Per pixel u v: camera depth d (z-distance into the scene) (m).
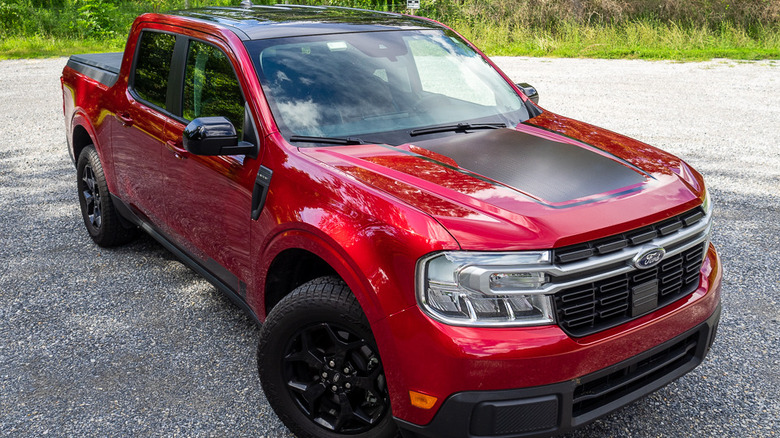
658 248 2.49
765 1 17.34
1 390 3.41
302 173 2.84
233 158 3.24
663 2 18.25
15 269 4.89
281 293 3.15
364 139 3.16
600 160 2.91
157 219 4.17
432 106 3.51
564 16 18.69
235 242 3.29
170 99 3.93
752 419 3.09
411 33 4.02
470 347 2.23
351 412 2.74
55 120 10.15
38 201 6.44
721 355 3.64
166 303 4.36
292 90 3.29
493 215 2.38
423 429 2.40
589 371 2.35
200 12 4.28
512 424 2.30
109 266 4.95
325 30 3.79
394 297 2.36
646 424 3.08
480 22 19.17
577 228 2.34
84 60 5.49
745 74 13.11
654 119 9.43
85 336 3.95
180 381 3.49
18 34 19.97
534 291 2.28
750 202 6.09
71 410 3.24
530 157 2.92
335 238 2.54
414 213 2.40
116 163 4.59
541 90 11.78
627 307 2.49
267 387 2.92
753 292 4.36
